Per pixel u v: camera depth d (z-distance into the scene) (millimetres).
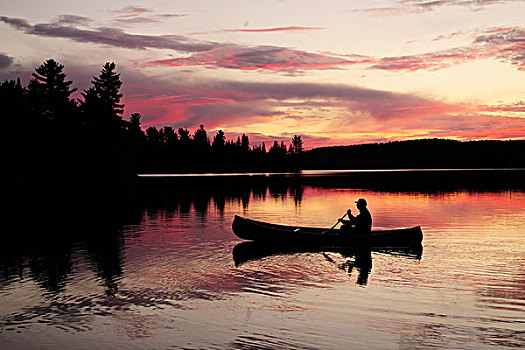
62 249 14281
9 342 6820
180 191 45469
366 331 7113
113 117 72500
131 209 27719
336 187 50781
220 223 20484
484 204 27984
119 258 12773
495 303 8414
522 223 19094
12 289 9570
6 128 56375
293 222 20719
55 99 63969
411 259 12375
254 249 14133
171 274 10812
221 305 8422
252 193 41562
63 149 61938
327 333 7047
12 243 15531
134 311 8133
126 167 70812
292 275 10711
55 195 42062
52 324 7527
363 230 15516
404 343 6652
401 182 61625
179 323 7523
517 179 68688
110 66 74062
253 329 7234
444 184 54781
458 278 10219
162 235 17047
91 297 8984
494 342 6672
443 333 7008
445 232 16812
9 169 54281
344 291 9281
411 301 8570
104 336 7012
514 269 11031
